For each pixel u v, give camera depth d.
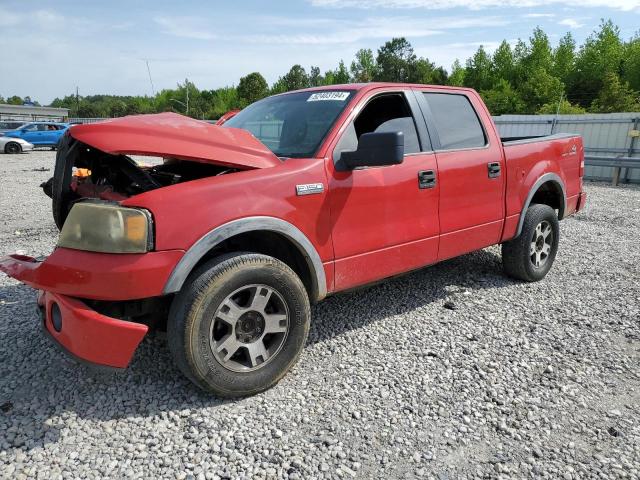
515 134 16.41
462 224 4.04
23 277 2.63
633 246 6.59
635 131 13.69
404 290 4.72
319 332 3.79
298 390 2.98
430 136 3.84
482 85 85.06
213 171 3.19
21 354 3.31
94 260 2.45
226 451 2.43
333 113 3.39
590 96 72.06
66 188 2.93
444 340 3.67
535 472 2.32
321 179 3.06
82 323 2.45
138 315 2.77
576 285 4.96
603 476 2.29
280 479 2.26
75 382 2.99
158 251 2.48
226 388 2.75
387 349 3.52
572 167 5.34
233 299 2.82
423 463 2.38
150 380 3.02
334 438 2.55
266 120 3.75
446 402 2.88
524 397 2.94
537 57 78.25
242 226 2.70
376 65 112.56
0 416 2.65
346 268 3.26
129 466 2.32
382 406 2.83
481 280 5.04
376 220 3.39
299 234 2.95
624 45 73.88
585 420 2.73
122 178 3.17
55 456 2.37
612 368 3.30
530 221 4.73
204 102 87.06
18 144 24.52
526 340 3.69
